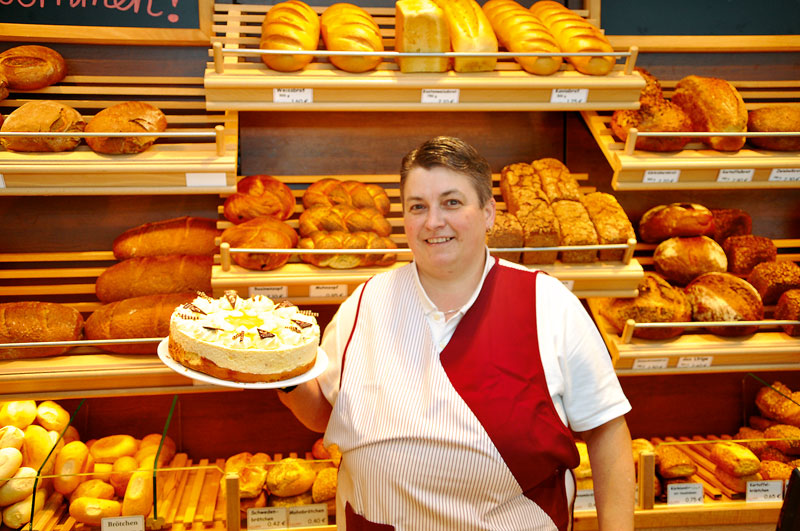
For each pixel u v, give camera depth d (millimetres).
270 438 2381
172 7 2146
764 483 2031
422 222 1354
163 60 2238
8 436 1804
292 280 1847
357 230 1967
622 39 2340
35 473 1799
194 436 2340
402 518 1373
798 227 2574
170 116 2100
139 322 1848
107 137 1721
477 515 1351
